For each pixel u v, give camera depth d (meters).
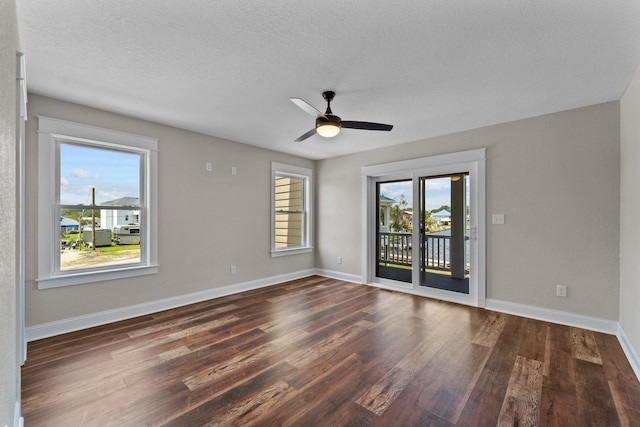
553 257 3.17
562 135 3.11
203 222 3.94
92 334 2.81
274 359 2.35
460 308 3.61
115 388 1.96
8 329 1.12
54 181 2.83
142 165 3.46
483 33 1.82
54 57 2.09
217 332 2.88
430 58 2.11
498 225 3.52
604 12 1.62
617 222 2.83
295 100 2.25
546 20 1.69
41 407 1.76
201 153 3.92
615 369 2.20
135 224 3.39
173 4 1.58
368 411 1.74
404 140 4.24
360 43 1.94
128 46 1.97
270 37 1.88
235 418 1.68
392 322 3.14
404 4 1.58
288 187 5.47
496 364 2.27
